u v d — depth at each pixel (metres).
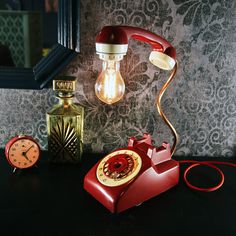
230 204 0.78
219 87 0.94
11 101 0.97
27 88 0.93
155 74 0.93
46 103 0.97
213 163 0.96
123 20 0.88
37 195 0.79
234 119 0.97
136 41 0.89
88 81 0.94
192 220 0.72
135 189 0.73
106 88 0.84
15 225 0.68
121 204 0.71
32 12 0.86
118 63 0.82
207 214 0.75
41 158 0.97
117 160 0.80
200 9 0.86
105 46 0.68
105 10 0.87
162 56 0.75
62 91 0.87
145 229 0.69
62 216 0.72
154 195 0.79
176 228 0.69
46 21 0.87
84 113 0.98
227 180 0.89
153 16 0.87
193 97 0.95
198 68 0.92
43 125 1.00
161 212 0.75
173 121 0.98
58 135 0.90
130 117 0.98
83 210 0.74
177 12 0.87
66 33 0.86
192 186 0.84
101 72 0.86
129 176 0.74
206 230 0.69
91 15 0.87
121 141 1.00
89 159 0.98
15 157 0.87
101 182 0.75
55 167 0.93
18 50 0.89
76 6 0.85
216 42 0.89
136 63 0.92
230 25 0.88
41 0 0.85
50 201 0.77
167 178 0.81
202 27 0.88
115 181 0.74
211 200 0.80
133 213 0.74
